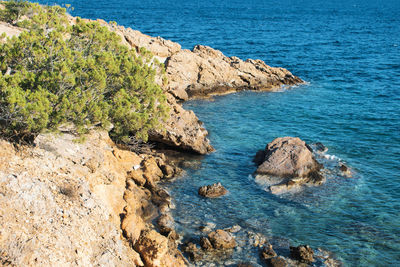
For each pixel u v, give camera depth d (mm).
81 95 21812
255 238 21844
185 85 52750
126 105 24391
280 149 30281
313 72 70500
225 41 109625
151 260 17734
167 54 52875
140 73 27766
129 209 20547
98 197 19422
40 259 14164
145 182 26219
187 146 33094
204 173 30047
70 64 23438
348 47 102375
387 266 20047
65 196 17609
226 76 56000
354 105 49875
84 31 30266
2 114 18953
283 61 81312
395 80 64062
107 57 25500
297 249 20438
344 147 35844
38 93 19406
